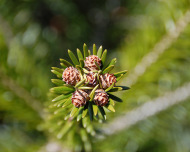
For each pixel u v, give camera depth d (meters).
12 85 0.17
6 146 0.18
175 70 0.19
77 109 0.12
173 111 0.19
